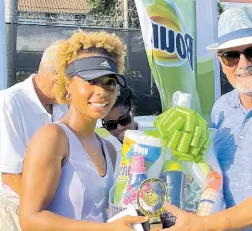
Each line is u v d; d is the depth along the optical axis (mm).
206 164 1956
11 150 2678
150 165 1862
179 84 4004
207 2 4402
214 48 2330
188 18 4191
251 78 2203
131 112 2750
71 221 1767
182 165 1921
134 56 7766
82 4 17672
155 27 3812
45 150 1812
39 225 1764
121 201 1829
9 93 2773
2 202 2684
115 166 2232
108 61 1944
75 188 1872
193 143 1901
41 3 18359
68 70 1952
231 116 2301
